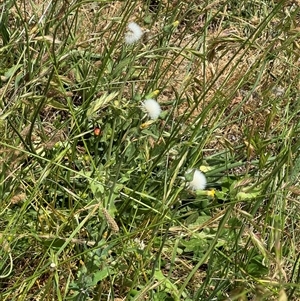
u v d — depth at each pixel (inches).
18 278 17.2
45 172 17.3
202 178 16.5
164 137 22.9
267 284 16.0
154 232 17.8
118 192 18.7
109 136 22.1
